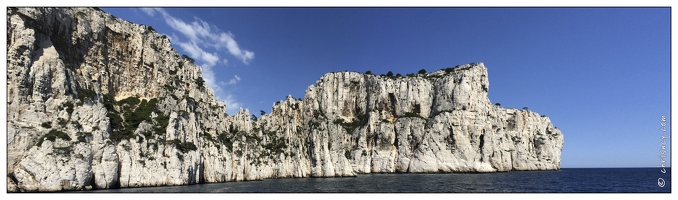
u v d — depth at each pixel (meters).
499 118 172.25
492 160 151.75
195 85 110.44
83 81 80.06
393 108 178.88
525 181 98.38
